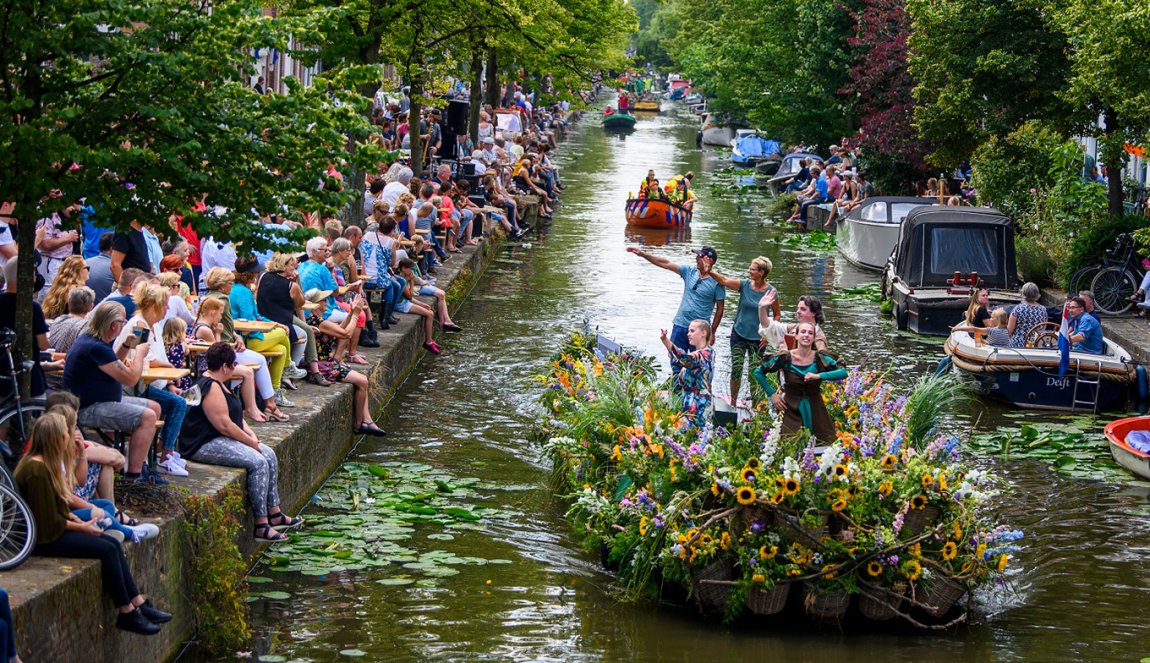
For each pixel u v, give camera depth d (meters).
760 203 44.78
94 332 9.19
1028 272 25.06
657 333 21.73
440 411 16.25
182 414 10.07
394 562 10.92
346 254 16.23
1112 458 15.23
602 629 9.70
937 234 23.59
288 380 13.65
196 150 9.12
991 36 26.31
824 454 9.82
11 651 6.53
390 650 9.14
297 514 12.00
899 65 37.88
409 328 18.25
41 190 8.90
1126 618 10.38
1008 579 11.20
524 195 37.22
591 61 36.62
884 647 9.55
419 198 24.16
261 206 9.77
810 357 11.10
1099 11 20.55
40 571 7.45
